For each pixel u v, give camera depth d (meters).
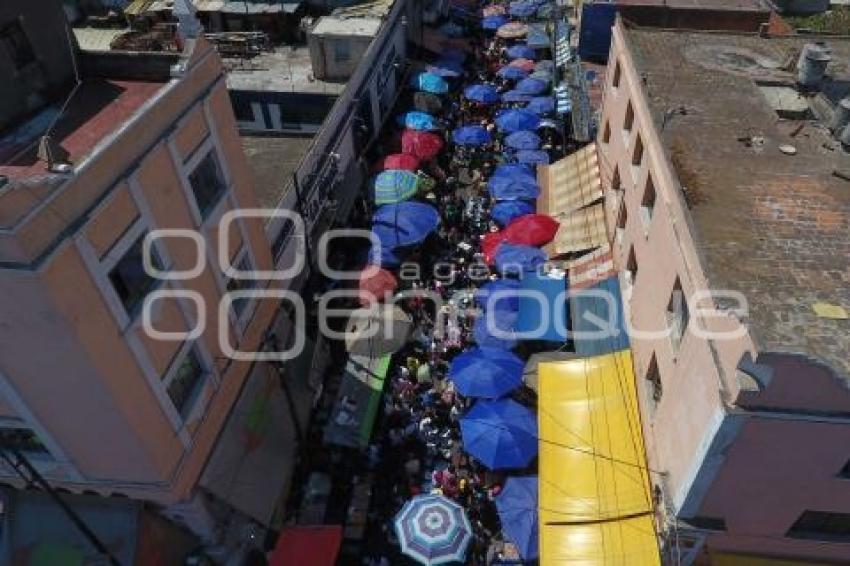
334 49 30.48
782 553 15.20
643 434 17.36
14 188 10.12
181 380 16.09
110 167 12.29
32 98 15.19
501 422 19.31
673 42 23.30
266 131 28.00
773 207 15.00
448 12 46.94
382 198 28.16
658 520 15.71
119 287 13.18
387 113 35.88
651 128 17.55
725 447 12.36
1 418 14.03
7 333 11.83
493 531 19.08
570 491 17.52
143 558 16.55
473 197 31.27
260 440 19.12
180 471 15.89
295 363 22.05
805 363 10.68
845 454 12.20
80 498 16.77
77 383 12.80
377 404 21.06
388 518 19.48
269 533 18.72
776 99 19.78
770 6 32.78
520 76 38.00
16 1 14.27
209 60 15.80
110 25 33.41
